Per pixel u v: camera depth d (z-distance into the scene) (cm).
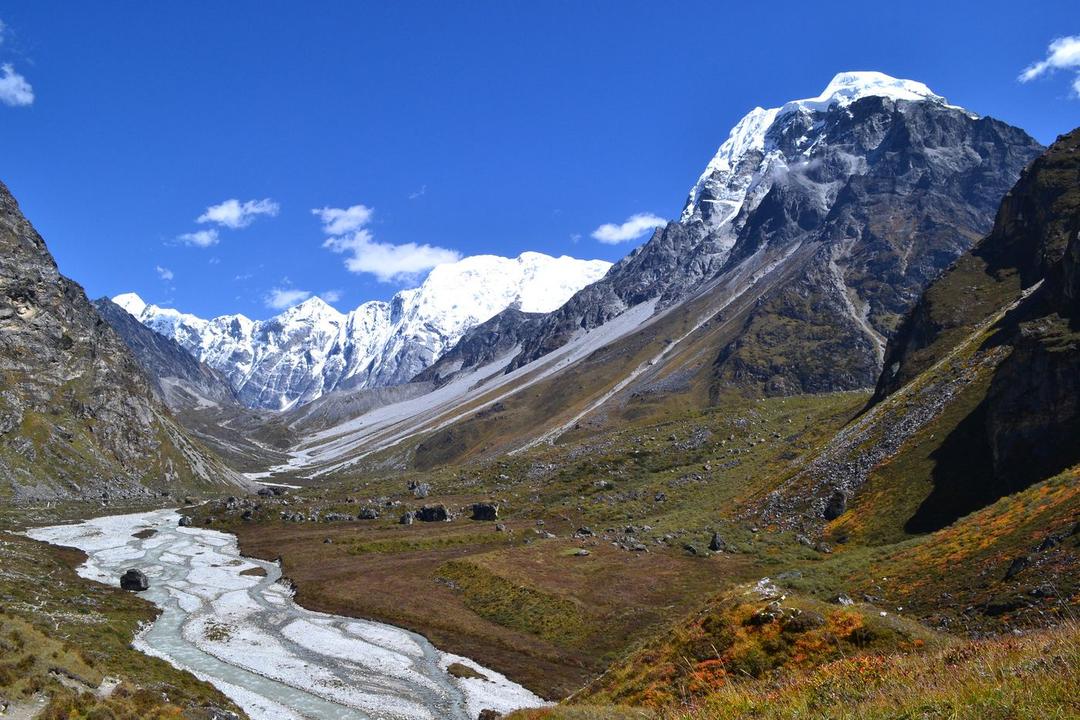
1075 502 4706
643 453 18538
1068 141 14538
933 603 4444
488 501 17125
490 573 9669
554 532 13038
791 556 8469
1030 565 4172
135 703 3694
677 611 7675
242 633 7706
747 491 12038
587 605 8300
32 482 18188
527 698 6050
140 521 16700
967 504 7456
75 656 4216
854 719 1449
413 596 9388
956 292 13625
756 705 1850
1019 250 13525
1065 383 7181
